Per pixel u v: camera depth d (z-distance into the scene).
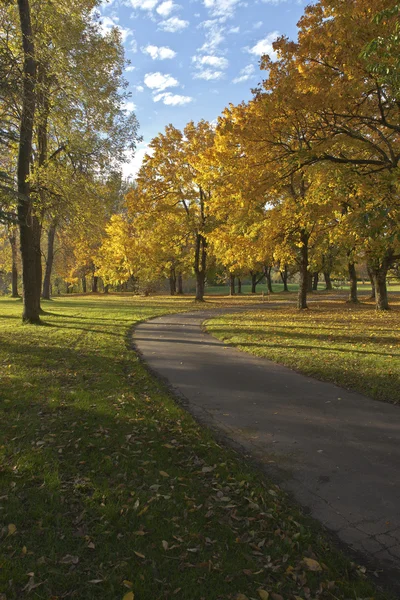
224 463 4.72
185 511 3.73
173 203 34.47
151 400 7.07
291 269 55.88
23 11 13.59
